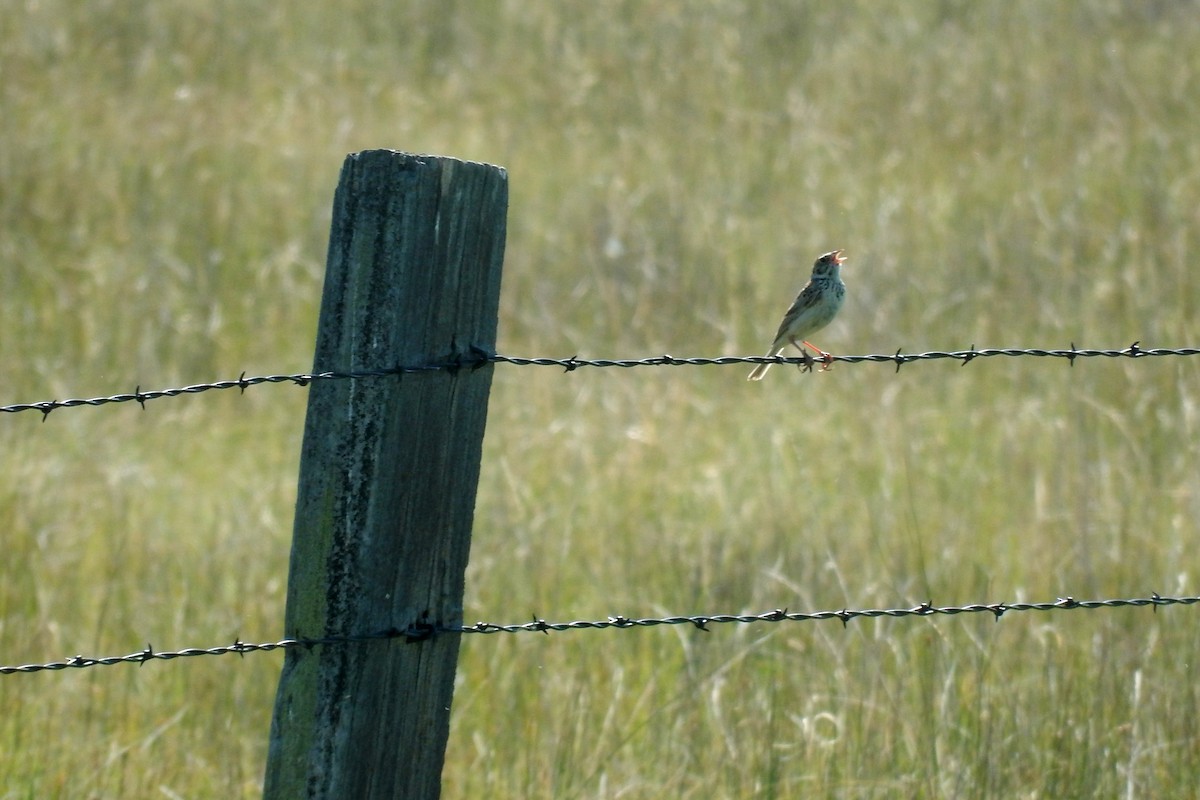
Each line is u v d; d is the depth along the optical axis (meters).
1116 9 30.62
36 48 26.12
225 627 9.92
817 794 7.75
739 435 14.66
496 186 4.75
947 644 8.83
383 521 4.70
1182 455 12.80
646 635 9.95
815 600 10.08
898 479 13.00
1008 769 7.76
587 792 7.87
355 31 29.19
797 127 25.09
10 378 15.68
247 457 14.17
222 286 18.86
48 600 10.02
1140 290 17.52
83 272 18.84
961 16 30.53
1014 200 21.34
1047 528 11.09
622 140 24.36
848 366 16.39
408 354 4.66
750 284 19.30
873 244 19.92
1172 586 10.02
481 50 28.75
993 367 16.23
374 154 4.59
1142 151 23.23
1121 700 8.34
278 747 4.79
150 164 21.81
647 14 30.77
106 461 13.62
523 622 10.16
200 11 28.92
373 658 4.75
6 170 20.73
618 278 19.38
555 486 12.85
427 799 4.98
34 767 7.99
